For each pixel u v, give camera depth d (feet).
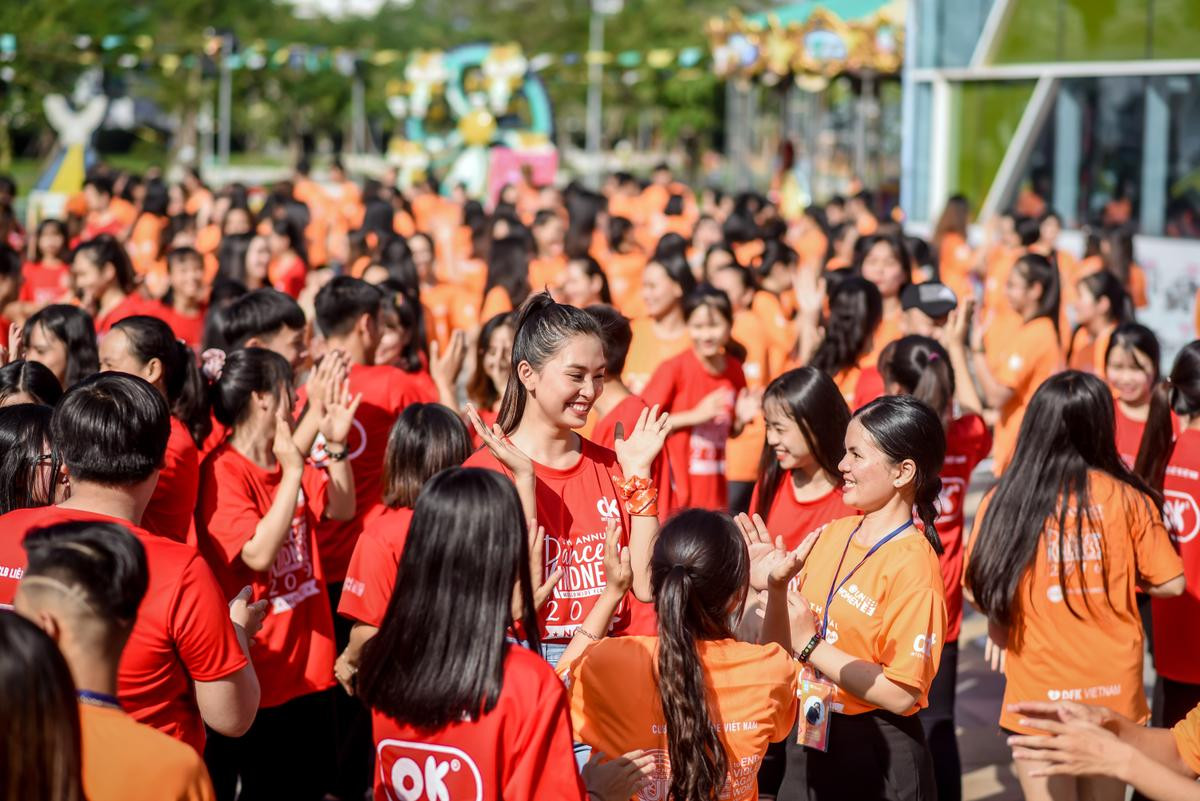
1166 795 8.82
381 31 187.32
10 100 106.42
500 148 85.10
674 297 22.20
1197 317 27.68
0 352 16.78
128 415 10.32
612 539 10.65
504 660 8.68
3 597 10.18
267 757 14.14
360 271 30.25
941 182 57.52
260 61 87.30
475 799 8.63
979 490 31.55
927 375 16.15
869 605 11.90
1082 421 12.98
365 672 8.84
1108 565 13.03
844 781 12.41
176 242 37.55
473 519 8.61
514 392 11.60
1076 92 50.85
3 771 6.36
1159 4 46.62
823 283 25.23
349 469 15.03
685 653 9.84
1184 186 45.80
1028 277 22.61
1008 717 13.50
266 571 13.58
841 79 77.61
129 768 7.58
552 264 33.22
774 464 15.01
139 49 85.56
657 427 11.97
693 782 9.74
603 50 158.61
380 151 186.60
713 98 140.77
